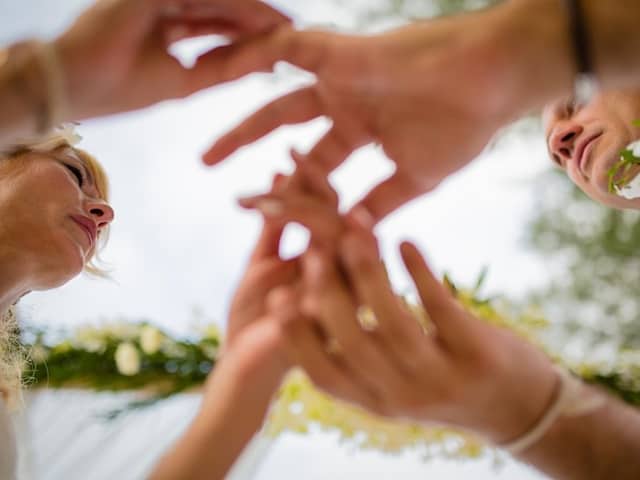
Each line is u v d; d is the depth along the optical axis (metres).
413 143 0.35
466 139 0.34
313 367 0.35
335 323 0.33
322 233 0.34
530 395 0.37
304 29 0.34
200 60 0.34
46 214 0.76
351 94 0.35
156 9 0.32
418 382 0.34
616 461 0.39
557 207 1.51
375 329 0.33
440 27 0.32
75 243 0.77
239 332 0.40
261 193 0.35
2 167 0.77
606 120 0.58
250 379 0.39
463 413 0.36
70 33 0.31
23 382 0.97
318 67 0.34
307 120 0.37
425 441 0.89
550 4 0.31
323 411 0.89
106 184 0.87
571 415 0.38
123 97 0.33
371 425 0.89
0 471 0.64
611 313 1.33
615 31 0.30
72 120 0.32
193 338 1.00
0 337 0.86
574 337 1.26
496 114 0.33
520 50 0.31
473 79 0.32
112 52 0.31
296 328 0.35
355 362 0.33
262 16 0.34
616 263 1.41
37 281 0.76
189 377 0.98
